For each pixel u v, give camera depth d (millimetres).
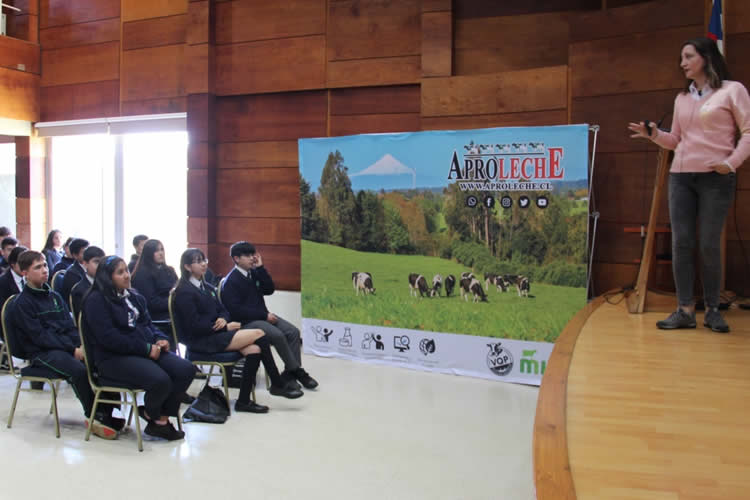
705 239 3170
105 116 7547
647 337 3115
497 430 3812
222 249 6801
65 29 7766
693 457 1737
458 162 4969
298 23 6344
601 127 4961
